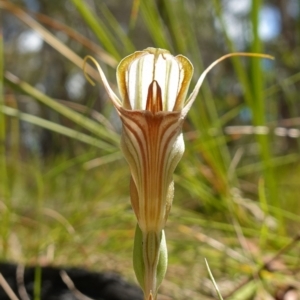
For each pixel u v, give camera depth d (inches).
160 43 8.5
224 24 8.3
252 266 7.2
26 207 10.8
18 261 7.7
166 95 3.8
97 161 9.5
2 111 8.7
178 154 3.8
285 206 11.1
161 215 3.8
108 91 3.7
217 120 9.4
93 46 9.2
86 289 6.6
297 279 7.1
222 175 9.1
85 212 9.0
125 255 8.6
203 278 7.7
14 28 36.5
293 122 9.9
